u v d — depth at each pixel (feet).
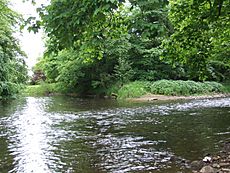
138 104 71.92
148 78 102.99
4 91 92.79
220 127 37.17
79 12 16.71
